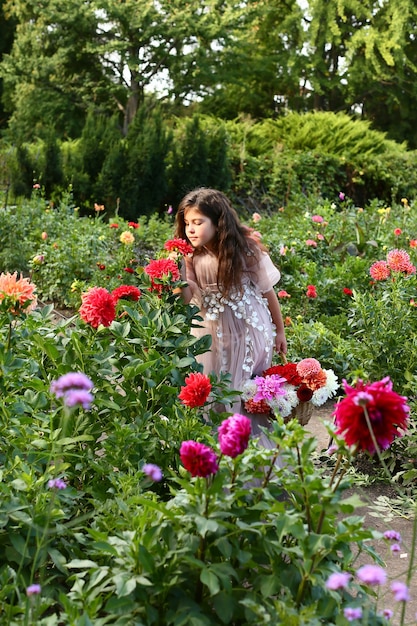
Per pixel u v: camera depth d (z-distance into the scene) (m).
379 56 24.94
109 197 11.93
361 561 3.16
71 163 12.27
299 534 2.03
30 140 19.42
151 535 2.09
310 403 3.64
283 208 11.66
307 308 6.47
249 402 3.56
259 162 14.67
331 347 5.44
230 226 3.66
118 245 8.50
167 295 3.53
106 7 19.05
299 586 2.12
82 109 21.33
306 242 7.68
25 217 8.54
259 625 1.99
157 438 3.02
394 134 26.45
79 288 5.45
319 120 17.50
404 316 4.64
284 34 25.50
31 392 2.89
